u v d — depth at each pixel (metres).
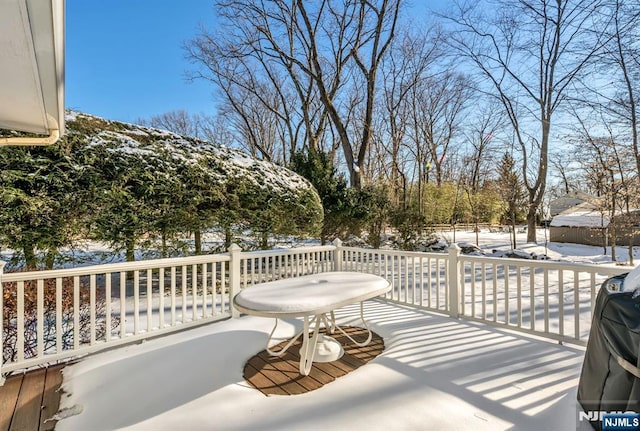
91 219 4.32
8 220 3.81
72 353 2.86
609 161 8.98
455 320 3.84
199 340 3.26
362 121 16.70
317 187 9.16
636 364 1.51
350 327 3.72
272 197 6.15
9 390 2.41
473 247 10.41
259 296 2.66
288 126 16.67
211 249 5.98
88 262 4.69
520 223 23.25
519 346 3.06
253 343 3.22
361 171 11.88
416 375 2.53
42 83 1.96
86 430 1.95
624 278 1.93
